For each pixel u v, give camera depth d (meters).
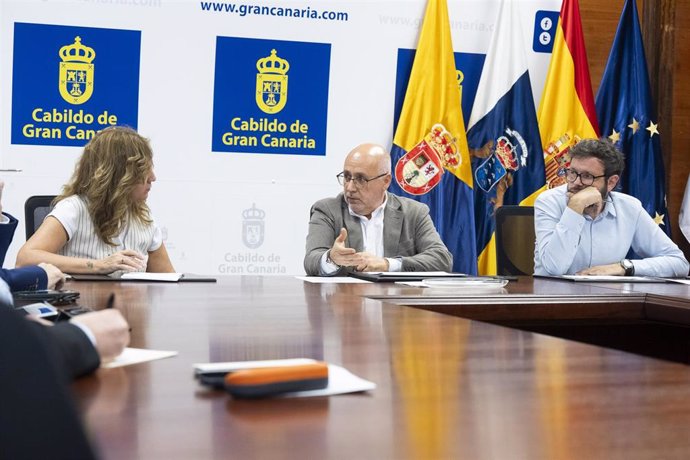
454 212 4.50
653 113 4.68
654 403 0.87
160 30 4.39
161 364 1.08
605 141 3.28
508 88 4.64
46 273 2.14
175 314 1.70
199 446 0.69
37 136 4.30
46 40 4.29
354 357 1.15
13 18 4.25
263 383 0.87
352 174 3.22
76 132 4.34
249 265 4.55
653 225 3.39
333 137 4.61
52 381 0.56
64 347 0.92
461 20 4.70
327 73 4.58
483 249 4.65
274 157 4.55
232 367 0.95
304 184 4.59
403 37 4.64
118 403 0.85
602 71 4.92
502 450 0.69
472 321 1.61
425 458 0.67
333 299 2.08
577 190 3.27
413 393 0.91
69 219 2.82
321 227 3.22
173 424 0.77
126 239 2.95
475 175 4.64
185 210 4.46
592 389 0.94
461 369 1.06
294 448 0.69
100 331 0.98
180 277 2.69
